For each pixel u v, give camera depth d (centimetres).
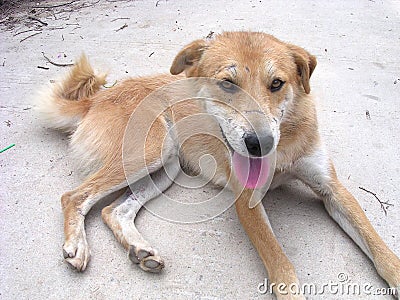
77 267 70
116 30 134
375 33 129
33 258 73
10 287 69
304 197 81
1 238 75
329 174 77
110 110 86
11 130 97
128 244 72
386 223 75
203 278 69
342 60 117
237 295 67
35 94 98
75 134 88
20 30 137
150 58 119
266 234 70
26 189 84
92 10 150
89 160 85
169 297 67
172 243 75
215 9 147
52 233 76
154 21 139
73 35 132
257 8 147
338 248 72
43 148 92
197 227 77
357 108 100
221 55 73
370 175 84
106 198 82
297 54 75
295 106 75
